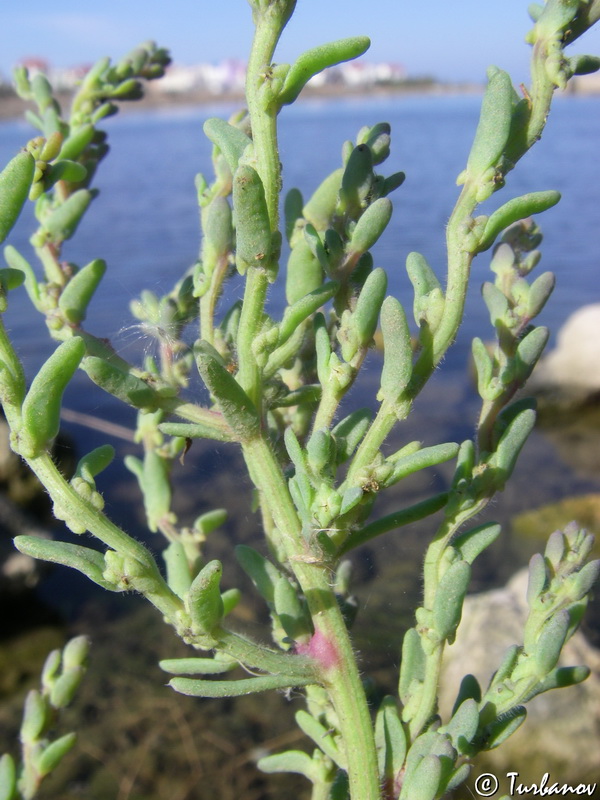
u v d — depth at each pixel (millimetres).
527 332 108
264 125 79
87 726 353
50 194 139
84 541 485
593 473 620
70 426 587
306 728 109
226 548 468
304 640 94
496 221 84
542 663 94
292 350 93
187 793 323
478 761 324
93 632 423
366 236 94
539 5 89
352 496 80
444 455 83
